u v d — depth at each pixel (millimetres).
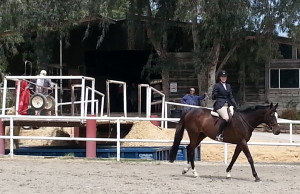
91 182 12648
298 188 12086
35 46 32062
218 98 13328
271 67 32500
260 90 32688
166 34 31422
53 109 18156
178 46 33250
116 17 37406
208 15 26562
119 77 38688
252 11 27750
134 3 29938
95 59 38250
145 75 37969
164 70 31500
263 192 11461
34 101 17781
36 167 15320
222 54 32438
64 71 35000
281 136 25766
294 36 27578
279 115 32062
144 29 32938
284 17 27594
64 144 21328
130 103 37500
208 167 15984
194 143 13781
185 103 20562
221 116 13195
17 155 18203
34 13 28922
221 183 12719
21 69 34438
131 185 12234
